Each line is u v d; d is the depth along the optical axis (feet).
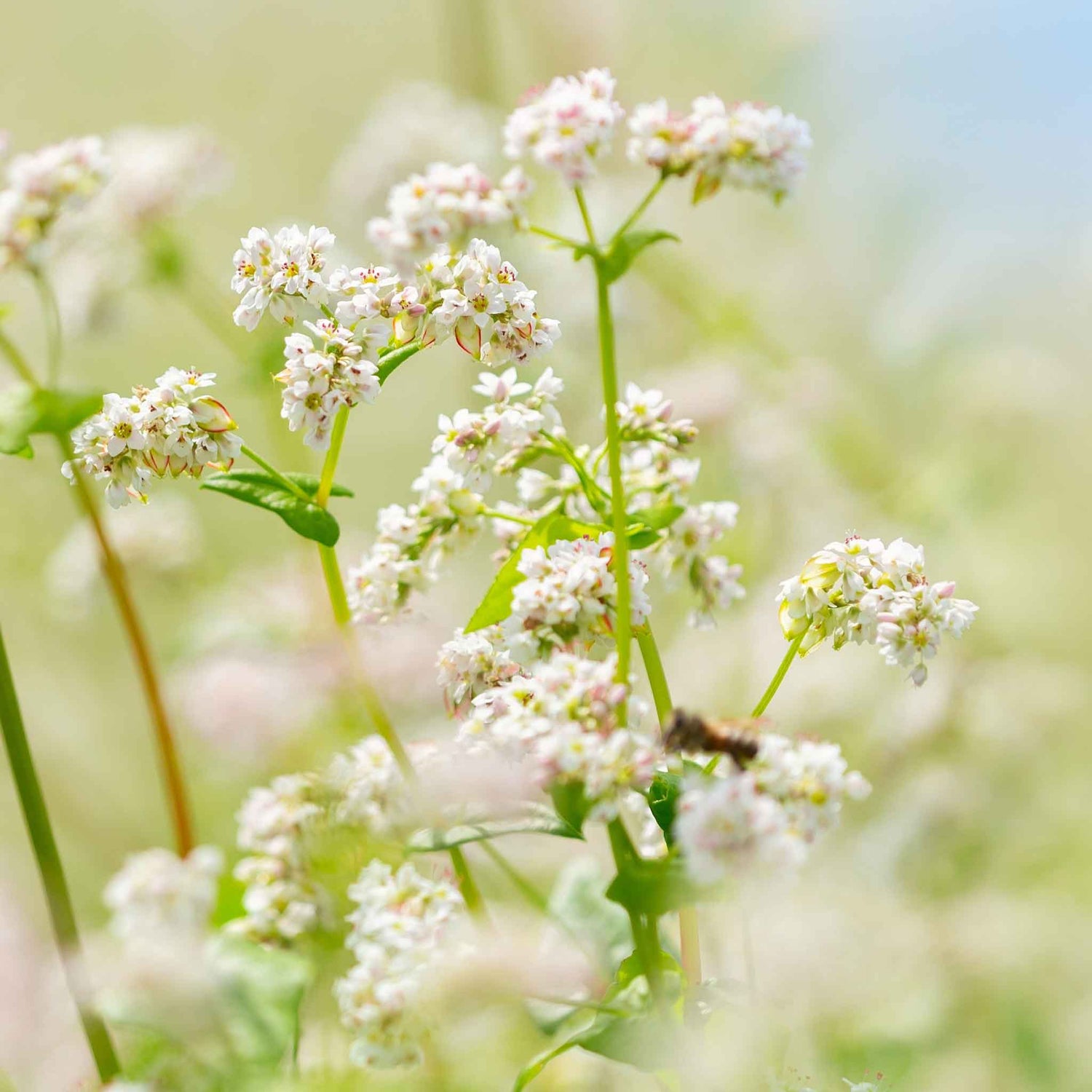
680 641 3.52
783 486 3.76
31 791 2.84
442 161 4.19
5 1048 2.77
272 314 2.75
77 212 2.87
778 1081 2.75
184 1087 2.75
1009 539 3.84
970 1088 2.93
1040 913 3.03
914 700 3.26
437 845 2.72
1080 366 4.17
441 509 2.83
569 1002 2.73
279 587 3.20
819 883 2.93
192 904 2.72
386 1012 2.73
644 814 2.86
